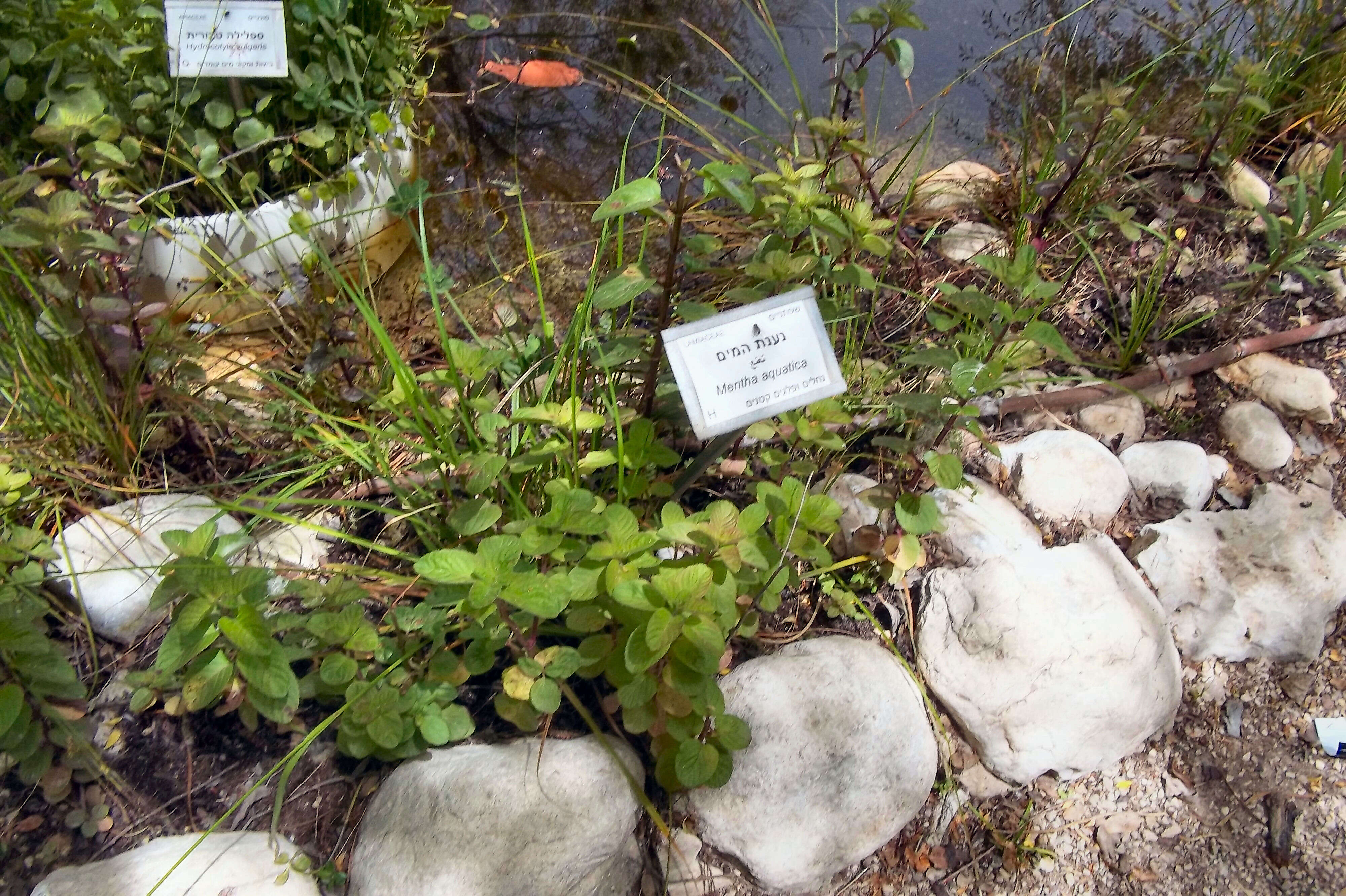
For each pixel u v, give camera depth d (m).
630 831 1.71
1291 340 2.42
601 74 3.10
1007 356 1.93
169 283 2.30
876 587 2.04
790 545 1.65
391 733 1.60
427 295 2.54
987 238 2.66
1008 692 1.86
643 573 1.64
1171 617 2.09
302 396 2.20
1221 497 2.24
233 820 1.70
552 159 2.87
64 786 1.68
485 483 1.62
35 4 2.22
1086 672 1.87
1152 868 1.83
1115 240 2.67
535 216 2.72
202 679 1.58
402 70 2.72
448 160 2.86
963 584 1.96
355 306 2.40
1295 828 1.86
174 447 2.15
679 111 2.96
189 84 2.34
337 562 2.01
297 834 1.70
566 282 2.55
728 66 3.12
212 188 2.31
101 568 1.88
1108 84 2.24
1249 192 2.71
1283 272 2.56
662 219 1.65
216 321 2.40
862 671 1.84
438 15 2.80
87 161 1.93
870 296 2.54
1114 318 2.43
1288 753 1.96
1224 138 2.83
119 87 2.26
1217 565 2.09
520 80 3.08
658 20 3.27
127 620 1.87
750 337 1.53
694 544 1.55
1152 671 1.93
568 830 1.62
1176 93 2.98
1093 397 2.34
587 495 1.59
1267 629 2.06
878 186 2.79
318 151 2.47
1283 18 2.91
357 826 1.71
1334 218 2.24
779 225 1.83
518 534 1.60
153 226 2.14
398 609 1.73
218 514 1.84
